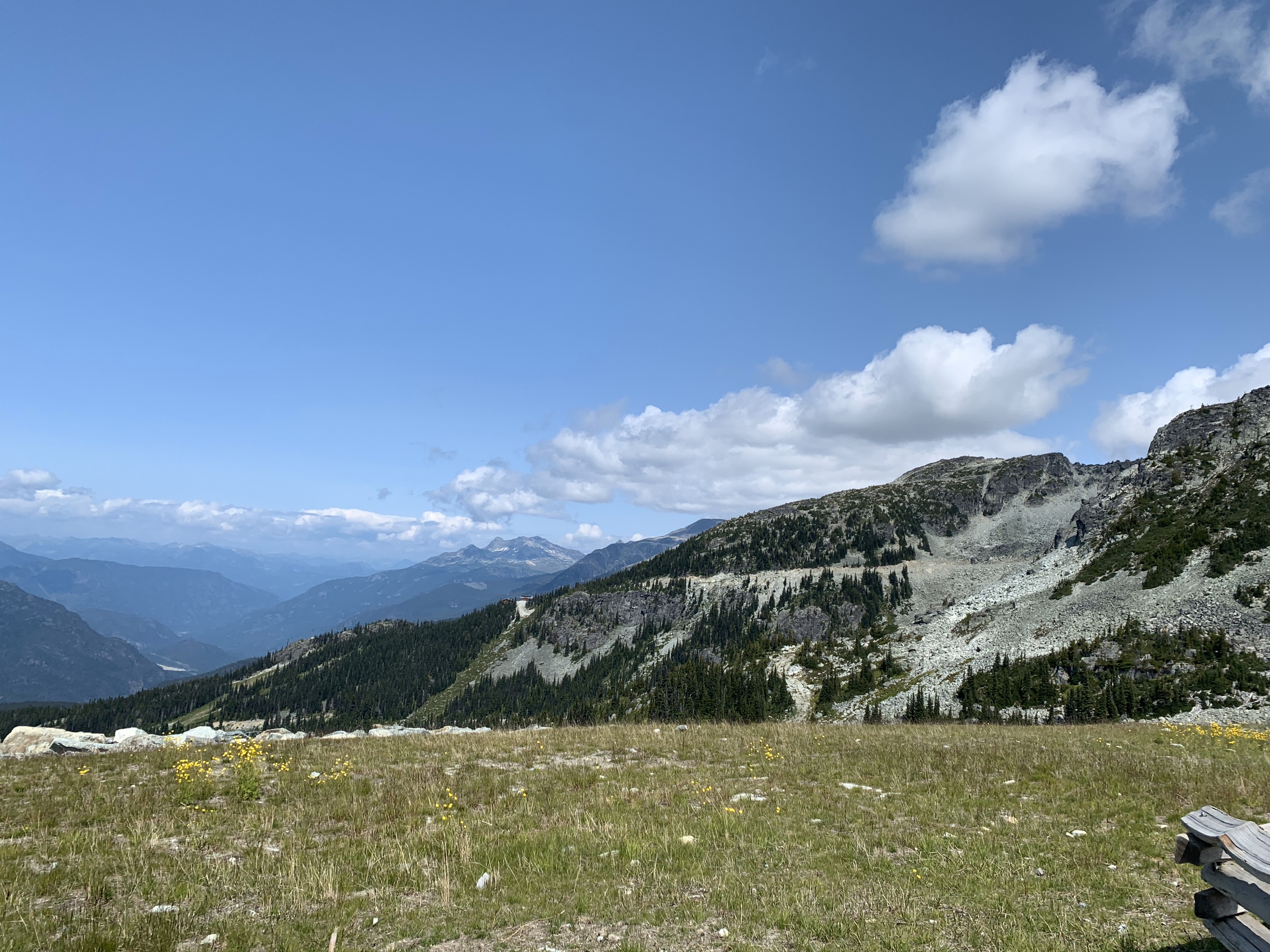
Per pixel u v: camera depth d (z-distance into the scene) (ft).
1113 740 85.46
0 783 62.49
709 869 38.06
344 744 89.76
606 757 78.07
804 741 86.53
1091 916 30.09
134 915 32.73
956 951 27.17
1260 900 18.63
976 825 46.24
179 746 86.38
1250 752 71.82
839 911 31.55
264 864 40.81
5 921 31.50
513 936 30.83
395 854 41.96
